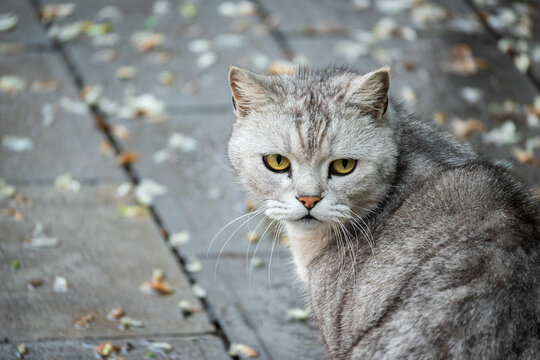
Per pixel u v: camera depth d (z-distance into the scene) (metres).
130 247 6.30
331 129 4.42
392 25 9.30
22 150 7.35
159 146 7.50
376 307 4.16
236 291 5.95
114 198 6.84
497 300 3.72
